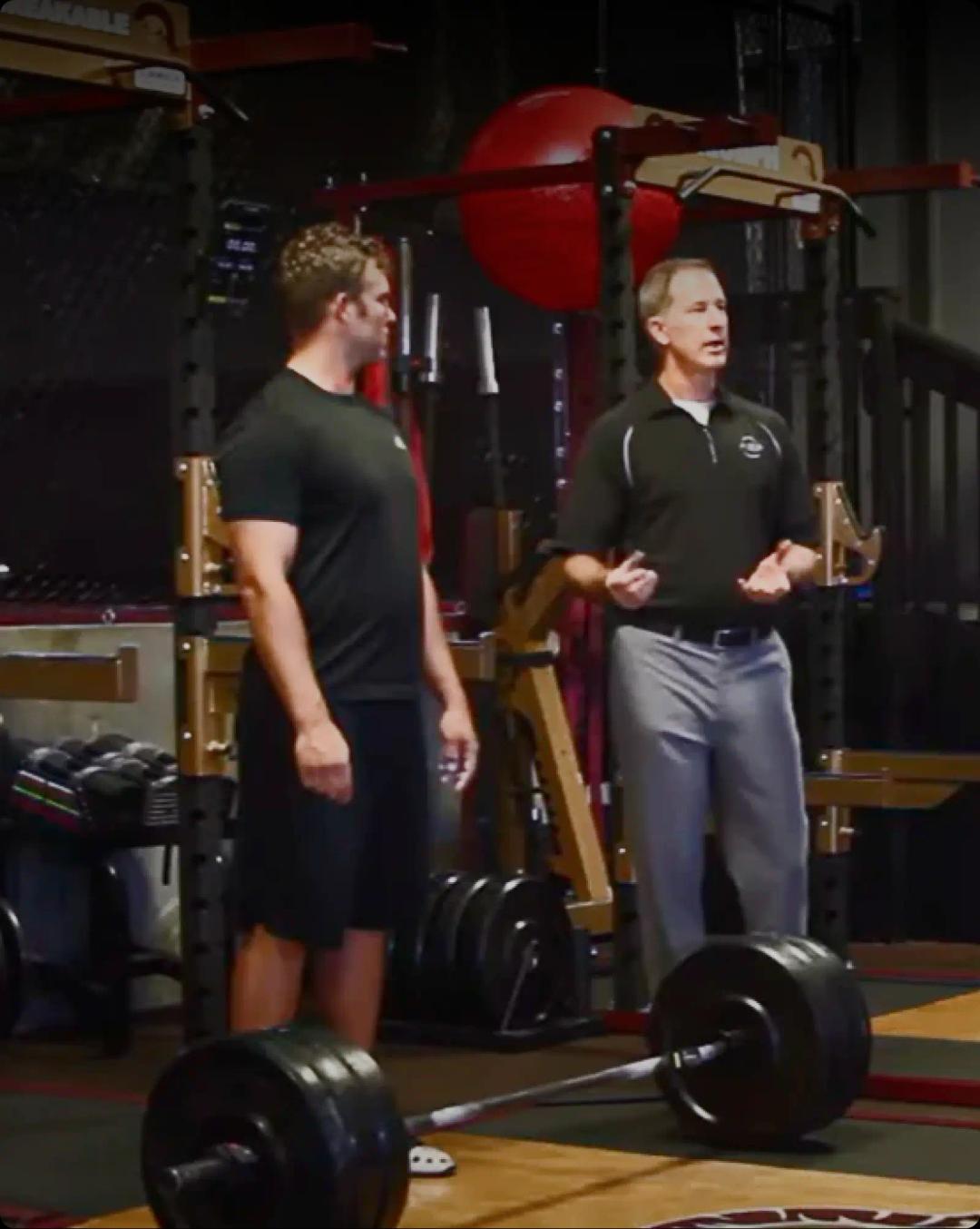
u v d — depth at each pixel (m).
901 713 8.81
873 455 8.82
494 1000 6.38
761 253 9.52
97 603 7.37
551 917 6.54
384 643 4.38
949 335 9.78
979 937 8.77
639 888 5.50
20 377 7.16
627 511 5.48
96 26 5.28
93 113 5.66
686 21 9.39
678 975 4.98
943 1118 5.27
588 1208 4.37
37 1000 6.73
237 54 5.52
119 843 6.45
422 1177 4.63
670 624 5.39
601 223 6.37
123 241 7.47
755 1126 4.88
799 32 9.78
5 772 6.62
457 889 6.50
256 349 7.91
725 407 5.48
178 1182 3.82
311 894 4.28
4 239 7.14
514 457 8.50
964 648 8.84
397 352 7.35
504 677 7.36
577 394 7.91
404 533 4.41
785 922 5.50
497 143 7.19
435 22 8.66
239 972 4.46
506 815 7.47
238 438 4.36
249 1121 3.88
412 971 6.44
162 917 6.97
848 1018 4.88
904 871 8.83
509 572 7.35
